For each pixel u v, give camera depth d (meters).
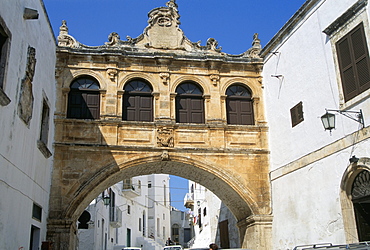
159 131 18.59
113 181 19.39
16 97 12.06
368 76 13.34
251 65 20.52
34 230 15.45
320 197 15.48
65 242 16.61
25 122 13.00
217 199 27.89
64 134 17.86
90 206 29.31
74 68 18.81
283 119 18.44
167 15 20.62
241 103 20.22
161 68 19.53
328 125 14.45
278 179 18.36
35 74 14.42
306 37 17.00
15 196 12.05
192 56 19.83
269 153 19.33
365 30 13.51
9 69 11.31
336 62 14.89
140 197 48.56
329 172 15.07
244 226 20.12
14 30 11.78
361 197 13.87
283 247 17.55
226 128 19.28
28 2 13.41
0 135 10.58
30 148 13.77
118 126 18.39
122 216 40.19
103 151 17.91
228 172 18.70
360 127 13.67
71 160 17.56
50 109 17.42
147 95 19.33
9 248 11.53
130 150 18.12
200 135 18.98
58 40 19.30
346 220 14.06
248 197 18.62
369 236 13.80
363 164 13.37
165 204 60.03
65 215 16.84
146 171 19.86
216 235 27.95
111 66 19.05
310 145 16.36
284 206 17.75
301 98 17.16
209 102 19.53
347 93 14.30
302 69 17.20
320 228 15.34
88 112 18.58
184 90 19.83
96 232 29.50
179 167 19.34
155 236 53.44
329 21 15.56
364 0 13.49
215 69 19.98
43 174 15.95
